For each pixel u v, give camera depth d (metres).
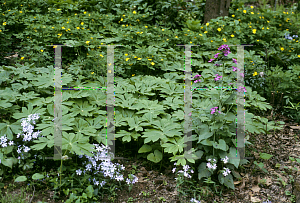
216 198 2.62
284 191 2.74
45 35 5.14
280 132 3.91
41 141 2.46
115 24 6.24
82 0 7.02
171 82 4.01
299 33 6.93
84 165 2.70
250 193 2.71
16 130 2.57
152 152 3.09
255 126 3.14
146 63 4.78
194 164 2.89
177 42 5.74
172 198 2.61
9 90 3.14
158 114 3.20
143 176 2.88
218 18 6.59
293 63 5.40
